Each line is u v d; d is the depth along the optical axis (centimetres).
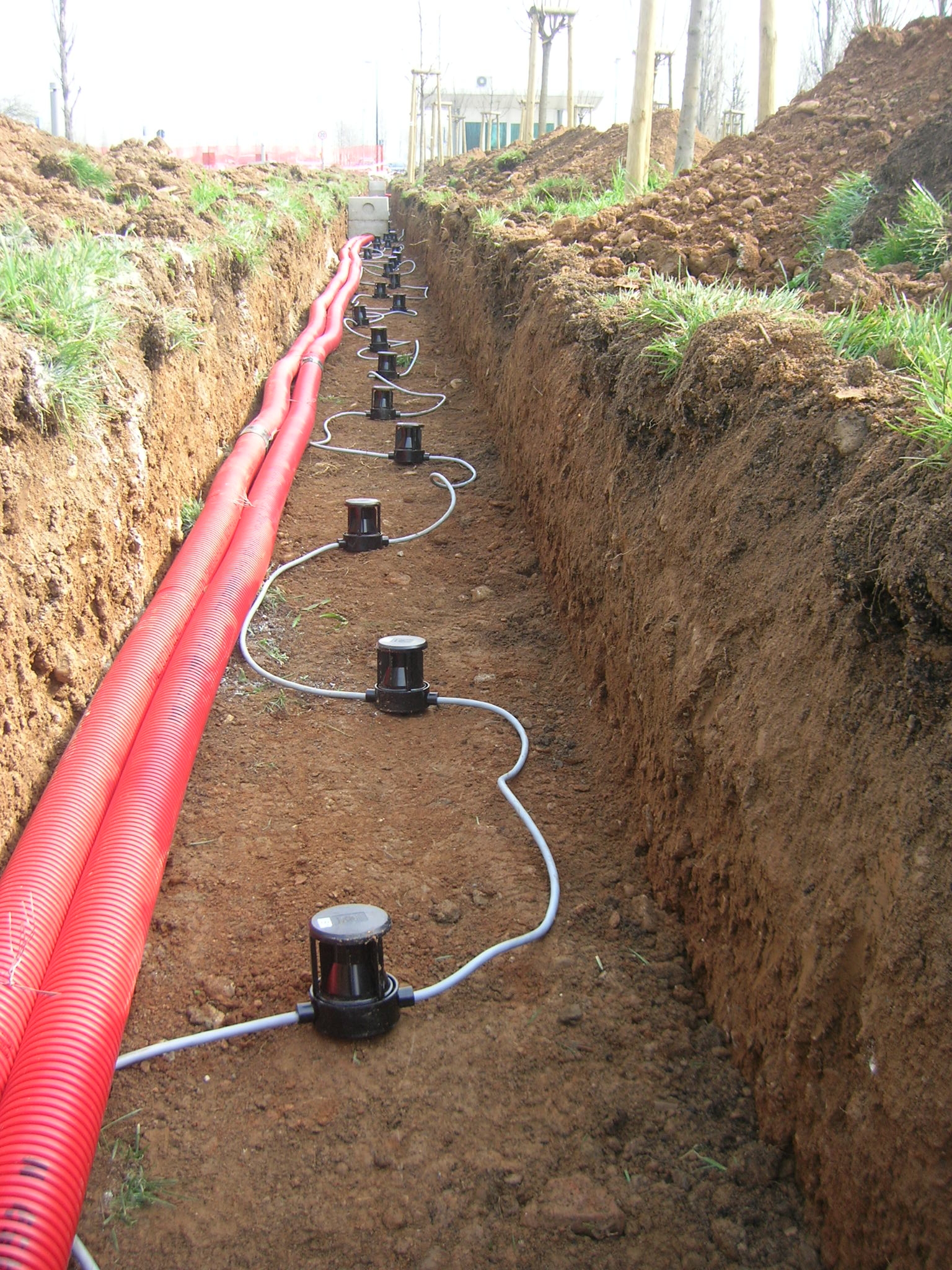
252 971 292
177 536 534
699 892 286
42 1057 224
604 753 394
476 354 911
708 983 280
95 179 823
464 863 340
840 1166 197
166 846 313
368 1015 268
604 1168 234
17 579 310
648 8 809
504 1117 248
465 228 1135
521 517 634
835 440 237
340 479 723
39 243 539
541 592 544
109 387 421
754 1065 247
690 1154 235
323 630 503
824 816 210
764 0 848
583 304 508
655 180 947
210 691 393
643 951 301
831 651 217
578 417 471
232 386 716
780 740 231
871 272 387
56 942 262
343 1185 232
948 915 166
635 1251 216
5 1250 185
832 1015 201
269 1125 246
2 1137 208
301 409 760
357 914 272
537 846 347
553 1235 220
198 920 310
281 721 424
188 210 788
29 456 333
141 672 367
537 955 299
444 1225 223
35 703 326
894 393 246
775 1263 207
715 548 285
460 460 739
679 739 290
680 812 300
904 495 192
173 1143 241
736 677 262
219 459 659
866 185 544
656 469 355
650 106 840
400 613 525
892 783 188
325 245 1556
